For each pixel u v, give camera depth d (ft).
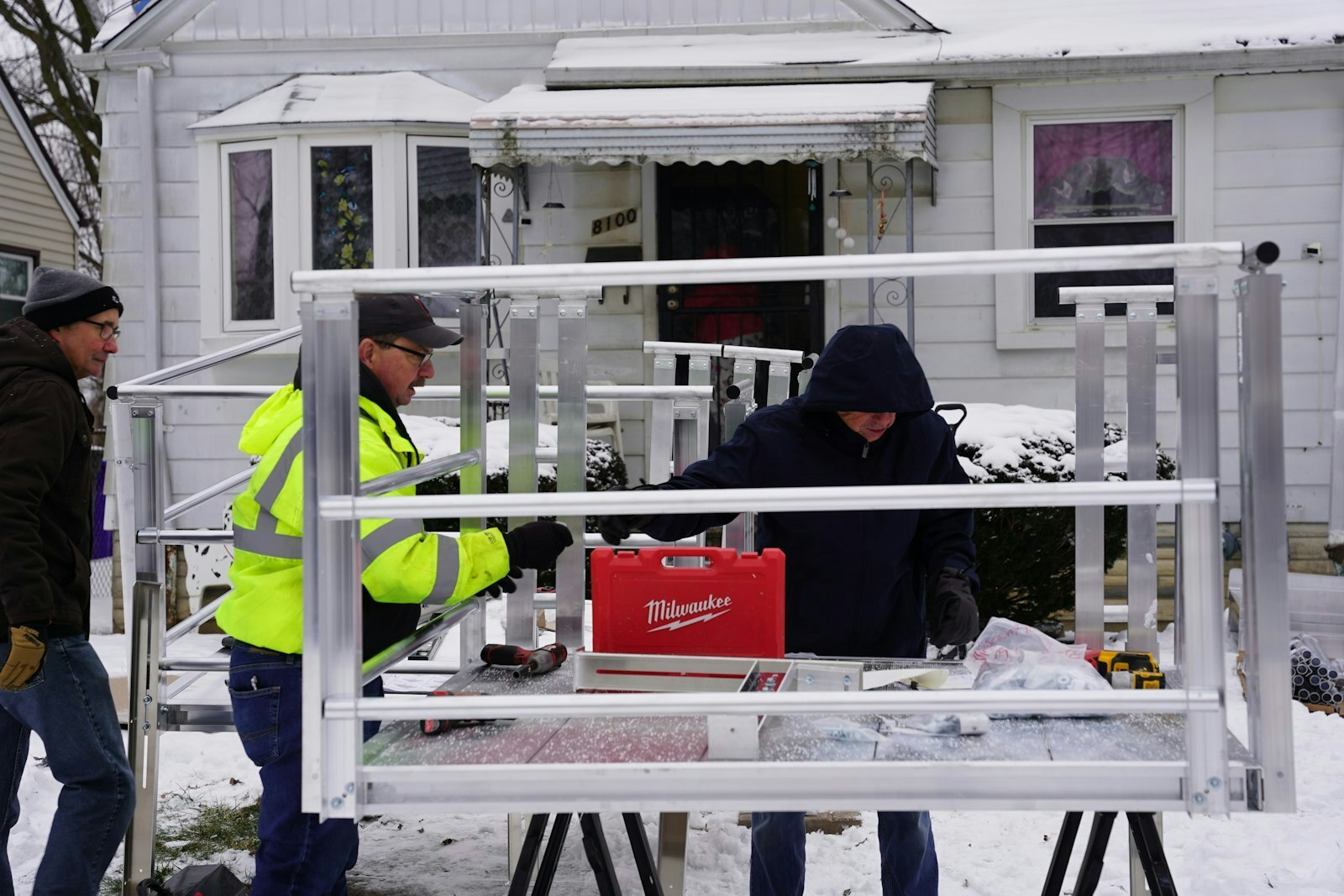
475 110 40.60
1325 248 36.88
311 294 9.72
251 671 12.85
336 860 13.12
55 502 15.24
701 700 9.57
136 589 17.63
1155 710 9.27
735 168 40.60
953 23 40.40
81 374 16.24
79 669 15.25
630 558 12.51
